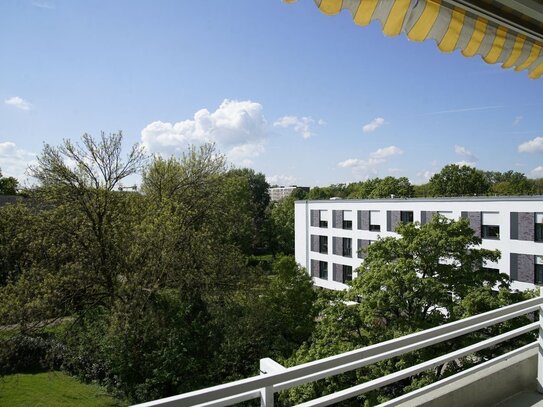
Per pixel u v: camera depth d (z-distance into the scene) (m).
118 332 14.71
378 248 15.66
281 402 10.98
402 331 11.86
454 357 2.82
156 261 16.48
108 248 16.61
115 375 15.35
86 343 16.12
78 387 15.77
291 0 1.51
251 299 18.14
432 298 12.68
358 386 2.26
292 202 56.97
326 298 15.95
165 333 15.52
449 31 1.74
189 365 14.83
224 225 22.11
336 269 35.53
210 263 18.45
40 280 15.72
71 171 16.67
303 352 13.13
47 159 16.36
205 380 15.05
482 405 3.08
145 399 14.27
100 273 16.55
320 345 12.96
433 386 2.75
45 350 17.89
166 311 16.73
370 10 1.59
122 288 15.66
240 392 1.69
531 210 21.55
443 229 14.88
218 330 16.81
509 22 1.63
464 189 56.62
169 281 17.09
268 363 2.28
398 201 29.31
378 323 13.79
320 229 37.47
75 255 16.56
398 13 1.64
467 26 1.77
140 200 19.72
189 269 17.38
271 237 54.66
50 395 15.05
